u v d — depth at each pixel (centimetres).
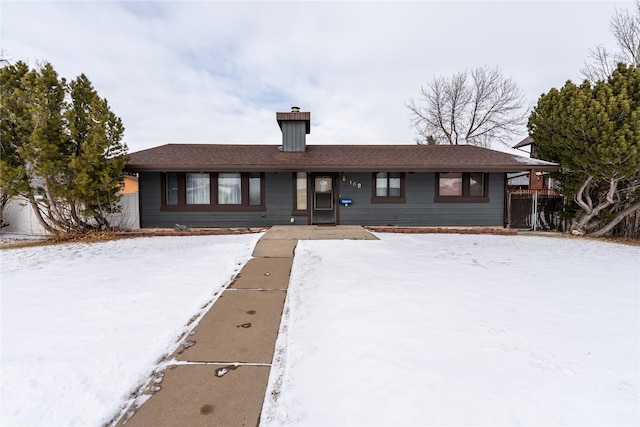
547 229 1115
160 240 836
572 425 186
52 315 340
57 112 806
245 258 595
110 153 851
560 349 273
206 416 193
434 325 314
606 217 991
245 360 257
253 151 1155
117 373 237
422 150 1206
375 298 382
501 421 187
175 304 372
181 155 1058
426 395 209
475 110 2597
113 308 359
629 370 244
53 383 223
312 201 1052
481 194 1065
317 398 208
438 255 630
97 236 865
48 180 788
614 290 431
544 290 426
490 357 258
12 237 934
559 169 963
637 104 834
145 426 185
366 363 246
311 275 480
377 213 1060
